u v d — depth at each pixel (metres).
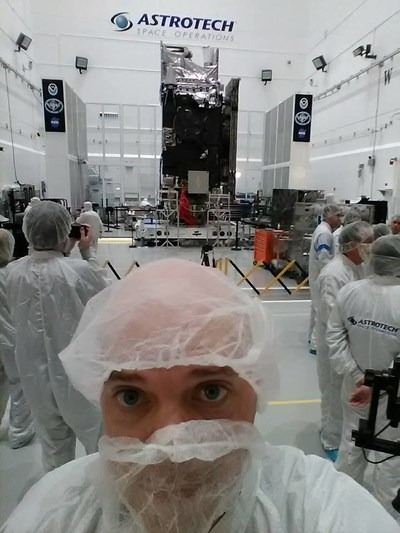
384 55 8.42
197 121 9.07
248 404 0.56
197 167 9.33
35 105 12.16
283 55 12.89
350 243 2.18
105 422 0.57
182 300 0.55
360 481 1.84
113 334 0.55
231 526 0.57
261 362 0.56
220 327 0.54
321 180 11.77
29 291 1.67
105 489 0.57
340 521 0.59
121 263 7.16
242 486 0.56
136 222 10.00
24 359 1.71
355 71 9.70
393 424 1.20
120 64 12.43
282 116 10.24
